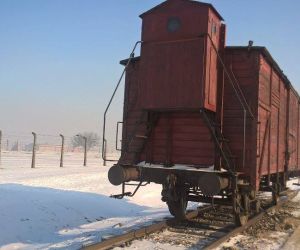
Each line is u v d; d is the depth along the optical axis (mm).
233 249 7789
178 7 9812
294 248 8000
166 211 13297
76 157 48625
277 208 13477
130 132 11102
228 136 9992
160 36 9961
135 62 11180
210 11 9586
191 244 8234
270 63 11195
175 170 9867
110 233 9289
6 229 9633
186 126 10352
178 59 9695
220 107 10031
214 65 9898
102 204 13727
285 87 14047
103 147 10172
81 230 10461
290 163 15289
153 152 10695
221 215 11898
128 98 11234
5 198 11805
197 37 9531
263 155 10570
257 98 9875
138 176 10297
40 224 10539
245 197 9812
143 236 8781
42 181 18516
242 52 10102
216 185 8711
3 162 30078
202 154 10094
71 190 15938
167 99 9719
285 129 14180
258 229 9883
